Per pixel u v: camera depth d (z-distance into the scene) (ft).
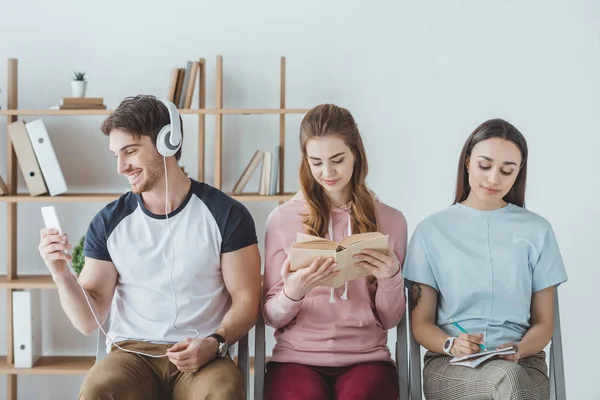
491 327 6.89
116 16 10.81
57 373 10.30
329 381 6.75
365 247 6.33
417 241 7.16
